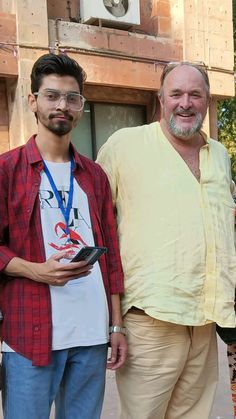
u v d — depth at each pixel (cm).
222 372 439
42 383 206
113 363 232
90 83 759
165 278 235
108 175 251
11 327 207
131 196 244
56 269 195
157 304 233
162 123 254
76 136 799
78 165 223
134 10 788
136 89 821
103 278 225
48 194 213
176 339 245
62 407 229
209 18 846
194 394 264
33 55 697
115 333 231
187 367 257
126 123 845
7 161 211
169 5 836
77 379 218
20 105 695
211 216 243
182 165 244
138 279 240
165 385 247
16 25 686
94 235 221
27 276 203
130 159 246
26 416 205
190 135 242
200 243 238
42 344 204
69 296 210
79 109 218
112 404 377
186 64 247
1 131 725
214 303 240
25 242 208
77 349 214
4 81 721
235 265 250
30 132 696
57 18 771
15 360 206
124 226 246
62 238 211
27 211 208
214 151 257
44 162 215
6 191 208
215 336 266
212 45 850
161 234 237
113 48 768
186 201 240
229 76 871
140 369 245
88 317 214
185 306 236
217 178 249
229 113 1348
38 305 205
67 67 212
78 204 219
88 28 746
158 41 809
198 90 240
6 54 682
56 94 211
